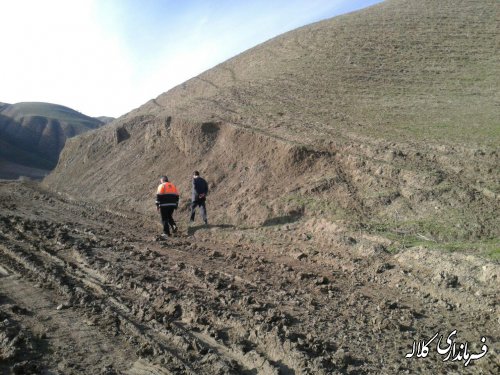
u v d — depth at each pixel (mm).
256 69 26031
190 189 13609
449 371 4234
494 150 10195
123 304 5797
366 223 8828
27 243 8625
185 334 4992
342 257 7785
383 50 24109
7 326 4992
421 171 9867
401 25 28016
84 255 7789
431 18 29016
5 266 7211
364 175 10375
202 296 6055
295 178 11328
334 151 11719
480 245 7145
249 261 7938
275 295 6207
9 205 13562
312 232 9125
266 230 9727
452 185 9164
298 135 13148
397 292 6312
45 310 5570
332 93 18672
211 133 15844
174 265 7562
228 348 4730
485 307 5496
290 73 22656
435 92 17469
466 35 24828
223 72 29078
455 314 5523
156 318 5375
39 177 54656
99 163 21781
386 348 4684
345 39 26672
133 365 4352
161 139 18359
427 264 6797
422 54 22781
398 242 7750
